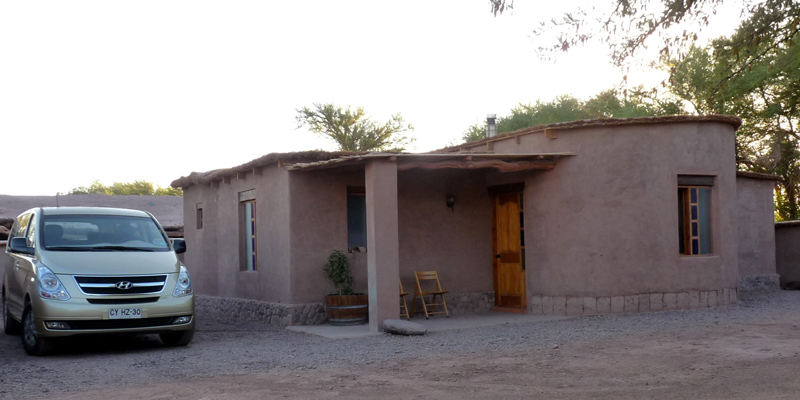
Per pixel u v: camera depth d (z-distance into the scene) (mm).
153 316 9758
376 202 11516
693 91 29234
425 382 7160
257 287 14492
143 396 6867
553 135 13320
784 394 6137
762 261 18141
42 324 9367
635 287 12953
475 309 14695
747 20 10047
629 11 9945
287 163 13219
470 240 14773
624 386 6684
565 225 13211
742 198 17984
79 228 10680
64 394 7133
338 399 6504
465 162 12336
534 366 7867
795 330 9992
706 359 7891
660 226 13094
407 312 13438
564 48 10195
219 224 16625
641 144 13102
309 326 12797
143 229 11109
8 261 11688
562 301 13203
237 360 9008
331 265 13211
